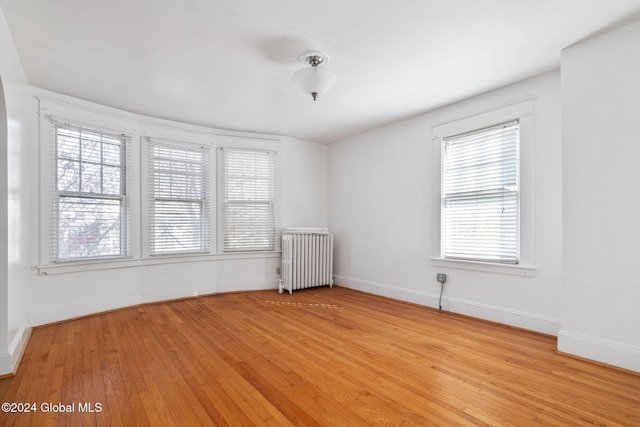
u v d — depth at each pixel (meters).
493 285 3.45
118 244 3.99
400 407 1.88
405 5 2.09
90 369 2.36
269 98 3.66
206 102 3.79
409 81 3.23
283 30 2.36
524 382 2.17
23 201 2.97
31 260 3.23
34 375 2.27
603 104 2.43
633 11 2.15
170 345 2.82
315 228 5.29
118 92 3.47
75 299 3.59
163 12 2.15
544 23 2.29
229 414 1.81
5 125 2.32
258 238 5.16
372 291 4.89
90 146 3.74
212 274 4.84
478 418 1.77
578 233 2.55
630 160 2.32
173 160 4.48
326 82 2.72
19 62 2.76
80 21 2.24
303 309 4.01
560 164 2.97
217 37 2.45
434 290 4.04
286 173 5.37
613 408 1.87
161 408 1.87
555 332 2.98
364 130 4.95
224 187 4.93
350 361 2.50
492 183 3.48
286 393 2.04
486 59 2.80
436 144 4.02
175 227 4.50
